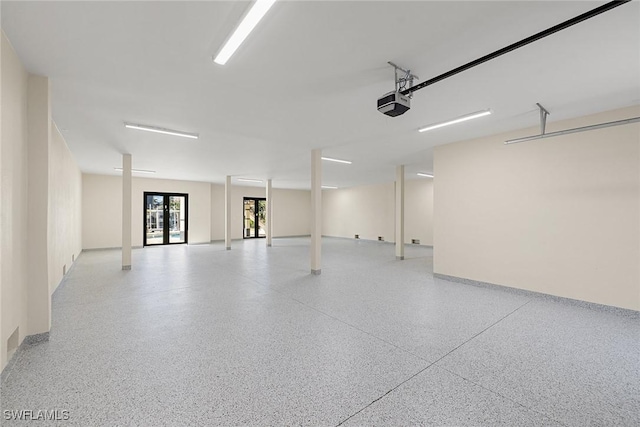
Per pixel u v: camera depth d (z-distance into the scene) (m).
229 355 2.55
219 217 13.15
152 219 11.17
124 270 6.35
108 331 3.06
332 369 2.33
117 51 2.37
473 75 2.77
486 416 1.78
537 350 2.67
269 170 8.91
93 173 9.52
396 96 2.63
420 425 1.71
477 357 2.53
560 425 1.71
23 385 2.09
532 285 4.41
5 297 2.16
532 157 4.42
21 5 1.81
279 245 11.62
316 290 4.79
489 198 4.92
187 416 1.78
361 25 2.04
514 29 2.10
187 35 2.17
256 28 2.07
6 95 2.16
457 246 5.37
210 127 4.43
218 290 4.76
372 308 3.87
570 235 4.05
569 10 1.89
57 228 4.63
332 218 15.28
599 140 3.80
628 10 1.86
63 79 2.84
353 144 5.57
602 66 2.61
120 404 1.89
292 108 3.65
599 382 2.15
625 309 3.59
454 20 1.99
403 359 2.50
